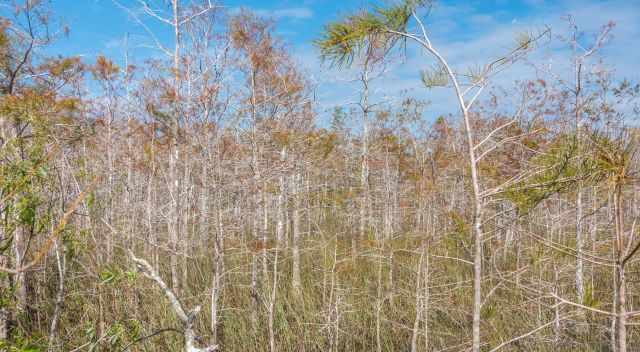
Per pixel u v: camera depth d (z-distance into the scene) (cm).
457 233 352
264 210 580
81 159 461
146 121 580
